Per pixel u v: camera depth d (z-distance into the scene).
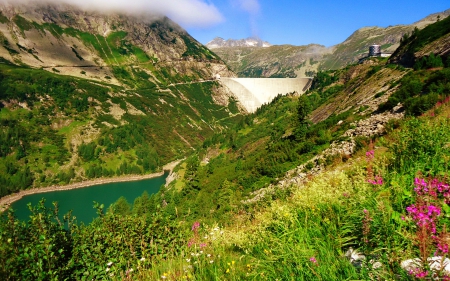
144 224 9.07
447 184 6.77
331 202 7.58
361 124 43.88
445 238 4.60
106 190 155.75
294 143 64.88
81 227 8.86
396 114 38.38
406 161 9.16
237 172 74.81
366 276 4.65
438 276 3.93
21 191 152.62
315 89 176.50
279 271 5.77
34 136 190.75
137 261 7.75
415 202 6.08
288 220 7.57
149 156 197.12
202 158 155.75
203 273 6.73
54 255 7.19
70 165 179.00
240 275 6.29
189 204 55.12
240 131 169.88
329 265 5.25
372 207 6.29
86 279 7.34
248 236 8.72
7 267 6.00
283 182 40.38
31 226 7.55
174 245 8.85
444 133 9.81
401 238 5.07
